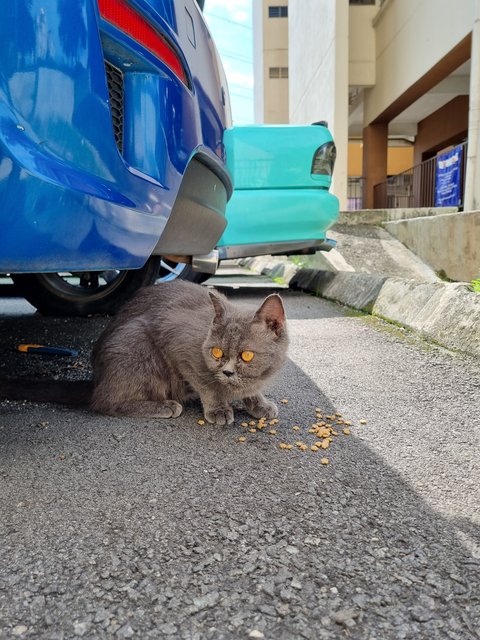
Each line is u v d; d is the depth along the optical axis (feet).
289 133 5.17
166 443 1.84
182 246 2.51
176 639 0.97
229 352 2.00
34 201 1.34
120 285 4.09
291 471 1.64
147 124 1.81
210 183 2.54
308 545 1.26
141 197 1.75
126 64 1.73
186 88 2.04
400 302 3.74
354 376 2.62
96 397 2.14
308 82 15.99
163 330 2.17
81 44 1.45
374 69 13.88
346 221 8.92
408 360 2.82
